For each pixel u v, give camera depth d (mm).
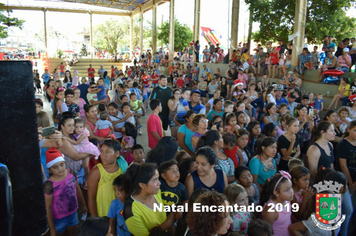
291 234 2730
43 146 3131
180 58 21875
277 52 11297
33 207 836
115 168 2908
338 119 4820
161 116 5859
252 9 15609
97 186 2857
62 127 3592
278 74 11352
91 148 3725
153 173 2291
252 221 2381
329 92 9148
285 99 7211
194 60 18734
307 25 13977
